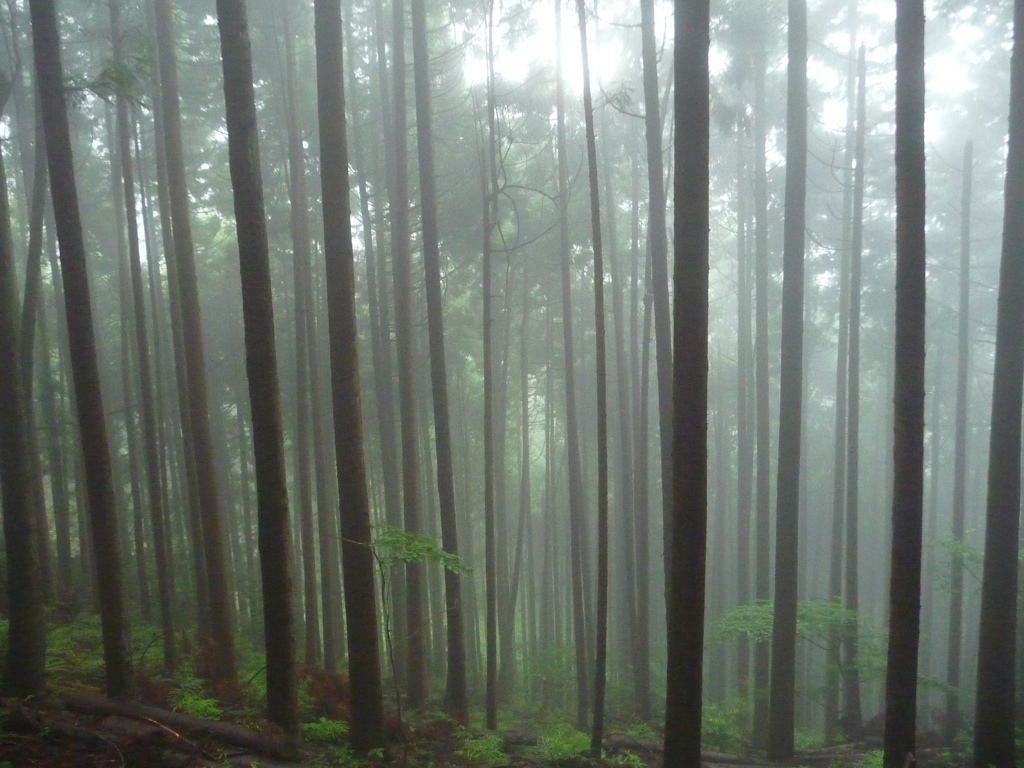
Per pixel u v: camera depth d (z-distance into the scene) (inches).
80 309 259.0
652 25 406.6
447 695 422.6
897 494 261.9
